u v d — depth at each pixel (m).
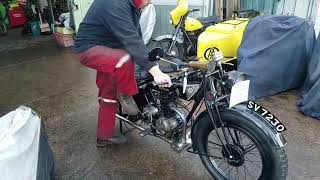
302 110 2.76
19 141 1.45
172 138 1.99
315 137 2.40
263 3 4.31
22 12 8.19
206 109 1.77
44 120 2.86
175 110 1.93
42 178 1.69
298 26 3.03
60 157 2.28
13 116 1.58
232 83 1.63
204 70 1.72
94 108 3.08
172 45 3.95
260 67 2.95
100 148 2.38
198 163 2.15
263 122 1.58
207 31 3.48
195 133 1.88
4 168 1.34
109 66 1.89
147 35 4.82
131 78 1.93
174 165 2.14
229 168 1.99
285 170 1.55
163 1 5.04
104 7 1.77
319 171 2.01
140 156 2.26
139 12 1.88
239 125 1.63
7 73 4.35
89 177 2.05
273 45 2.96
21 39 6.73
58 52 5.46
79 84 3.78
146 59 1.76
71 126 2.74
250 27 3.08
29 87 3.76
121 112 2.28
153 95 2.06
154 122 2.06
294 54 3.06
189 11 3.98
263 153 1.57
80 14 5.54
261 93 3.06
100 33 1.90
